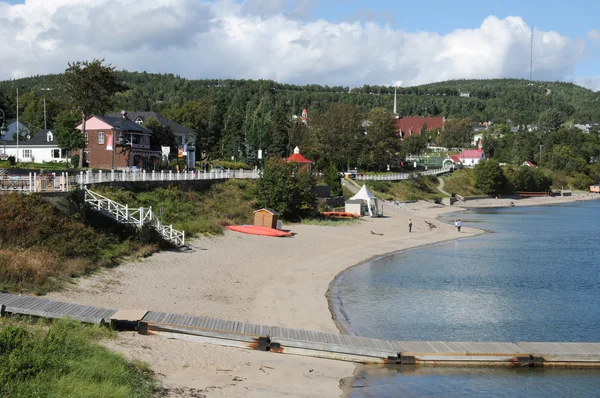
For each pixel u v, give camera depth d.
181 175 66.75
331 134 141.38
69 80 85.75
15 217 34.81
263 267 44.38
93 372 18.03
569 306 37.03
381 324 31.23
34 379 17.05
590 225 94.25
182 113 148.25
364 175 134.50
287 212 73.19
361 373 23.47
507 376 24.23
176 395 18.27
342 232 69.25
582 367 25.56
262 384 20.50
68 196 39.84
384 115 154.25
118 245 39.31
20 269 28.52
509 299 38.72
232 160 127.69
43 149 97.81
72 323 22.75
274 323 29.05
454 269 50.25
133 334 23.86
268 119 134.12
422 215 106.69
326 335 26.38
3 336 18.59
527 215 115.25
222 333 24.59
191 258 42.78
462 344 26.84
